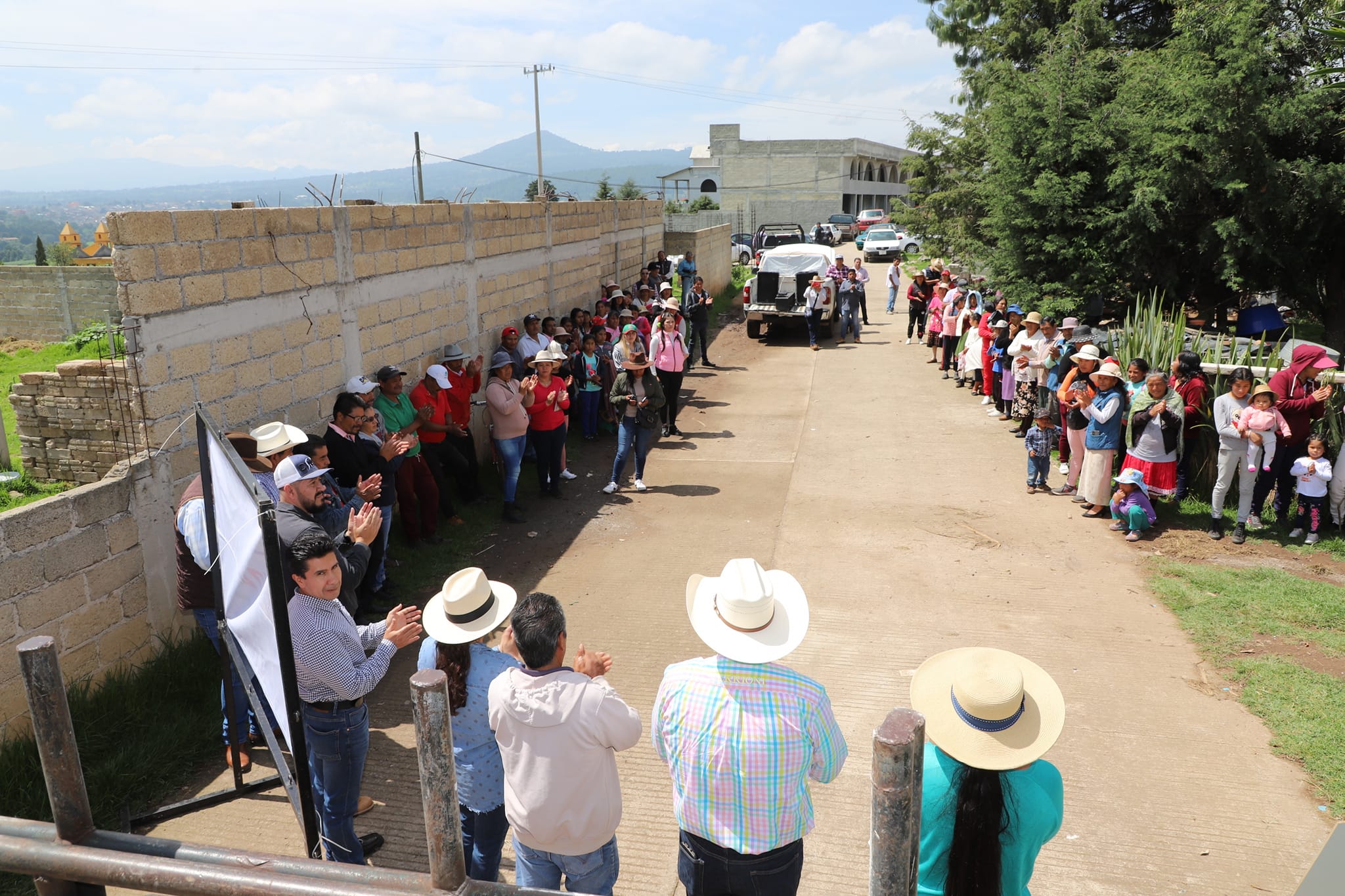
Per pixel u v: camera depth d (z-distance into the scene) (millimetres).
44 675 1835
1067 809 4852
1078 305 15602
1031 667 2809
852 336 21422
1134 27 20594
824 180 65062
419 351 10016
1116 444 9156
